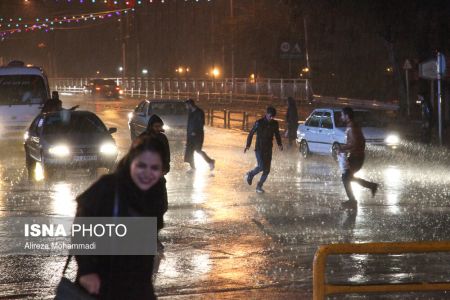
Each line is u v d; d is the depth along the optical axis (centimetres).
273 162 2461
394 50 4022
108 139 2034
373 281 948
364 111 2650
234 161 2445
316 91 6412
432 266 1041
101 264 508
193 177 2031
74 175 2084
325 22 4169
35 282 962
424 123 2838
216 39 7419
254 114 4812
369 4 3769
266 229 1305
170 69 10156
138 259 516
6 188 1817
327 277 971
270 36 6606
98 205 507
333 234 1259
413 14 3731
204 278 976
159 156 513
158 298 880
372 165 2377
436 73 2694
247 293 905
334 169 2255
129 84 8312
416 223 1362
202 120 2131
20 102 2967
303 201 1622
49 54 11388
